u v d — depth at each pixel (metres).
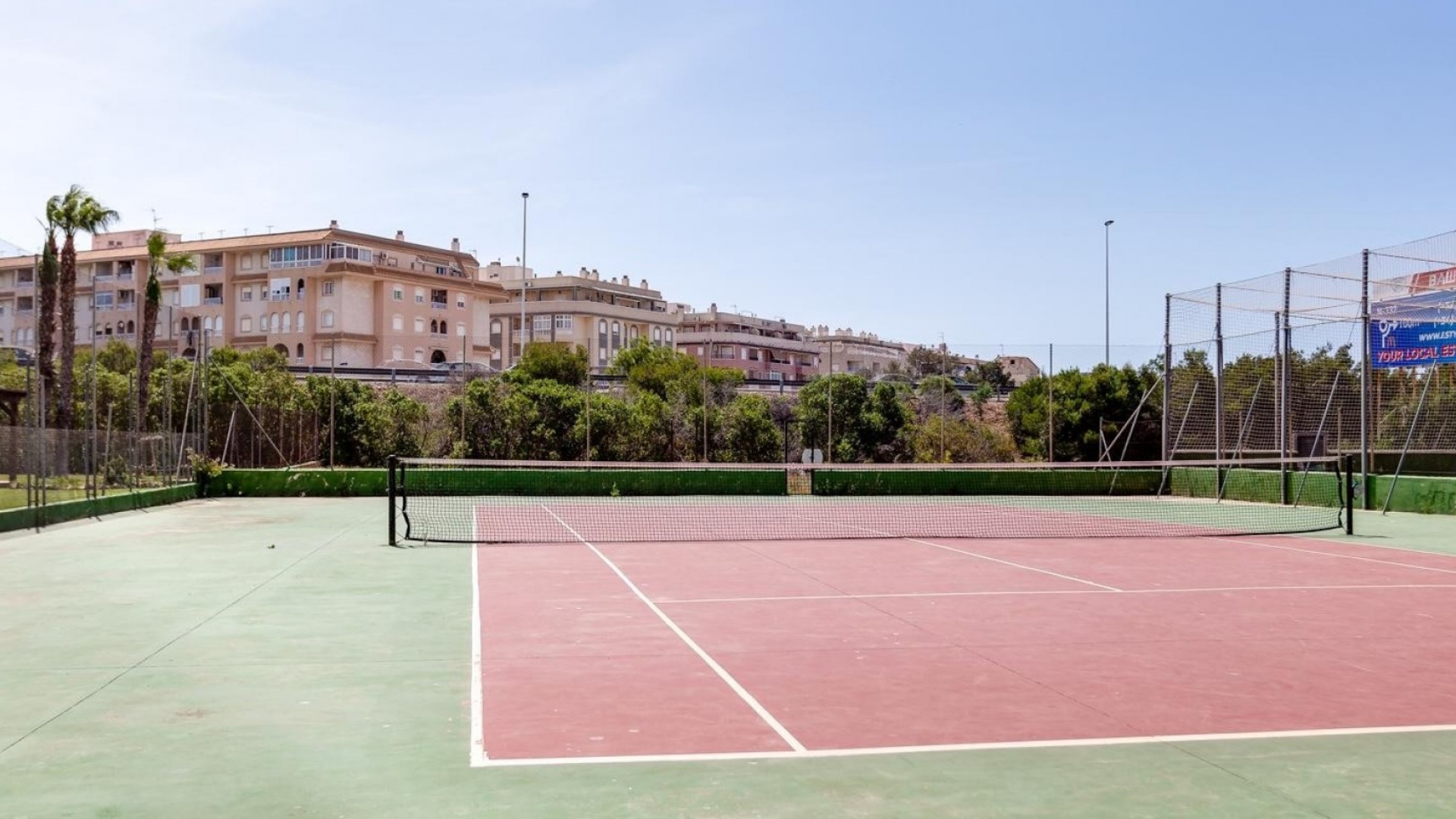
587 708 7.28
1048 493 37.28
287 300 80.06
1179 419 35.44
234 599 12.49
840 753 6.21
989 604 12.22
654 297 121.00
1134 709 7.31
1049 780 5.73
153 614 11.34
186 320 82.62
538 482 34.81
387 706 7.35
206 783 5.63
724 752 6.22
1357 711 7.28
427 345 83.69
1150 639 9.99
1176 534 22.47
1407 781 5.74
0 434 24.27
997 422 46.41
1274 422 31.41
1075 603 12.34
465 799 5.37
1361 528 23.64
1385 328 28.20
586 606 12.02
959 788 5.58
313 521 24.73
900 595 13.04
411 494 34.12
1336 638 10.10
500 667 8.67
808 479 36.44
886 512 28.94
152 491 28.98
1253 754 6.25
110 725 6.84
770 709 7.27
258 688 7.90
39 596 12.70
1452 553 18.36
